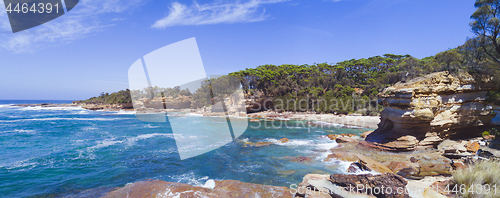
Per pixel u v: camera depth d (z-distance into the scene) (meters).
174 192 9.23
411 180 10.18
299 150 18.03
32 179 12.17
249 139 23.34
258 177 12.16
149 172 13.17
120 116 55.75
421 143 15.02
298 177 12.05
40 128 32.59
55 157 16.44
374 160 13.27
